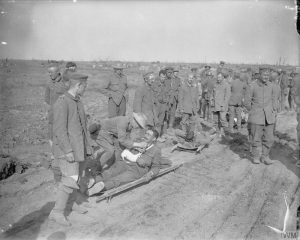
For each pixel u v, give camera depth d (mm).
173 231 3580
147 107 6613
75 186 3588
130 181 4680
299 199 4496
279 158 6504
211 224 3756
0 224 3531
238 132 8789
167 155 6496
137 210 4047
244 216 3979
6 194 4242
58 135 3500
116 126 4930
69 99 3609
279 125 9781
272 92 5973
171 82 8617
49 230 3494
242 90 8617
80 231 3502
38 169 5211
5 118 8812
